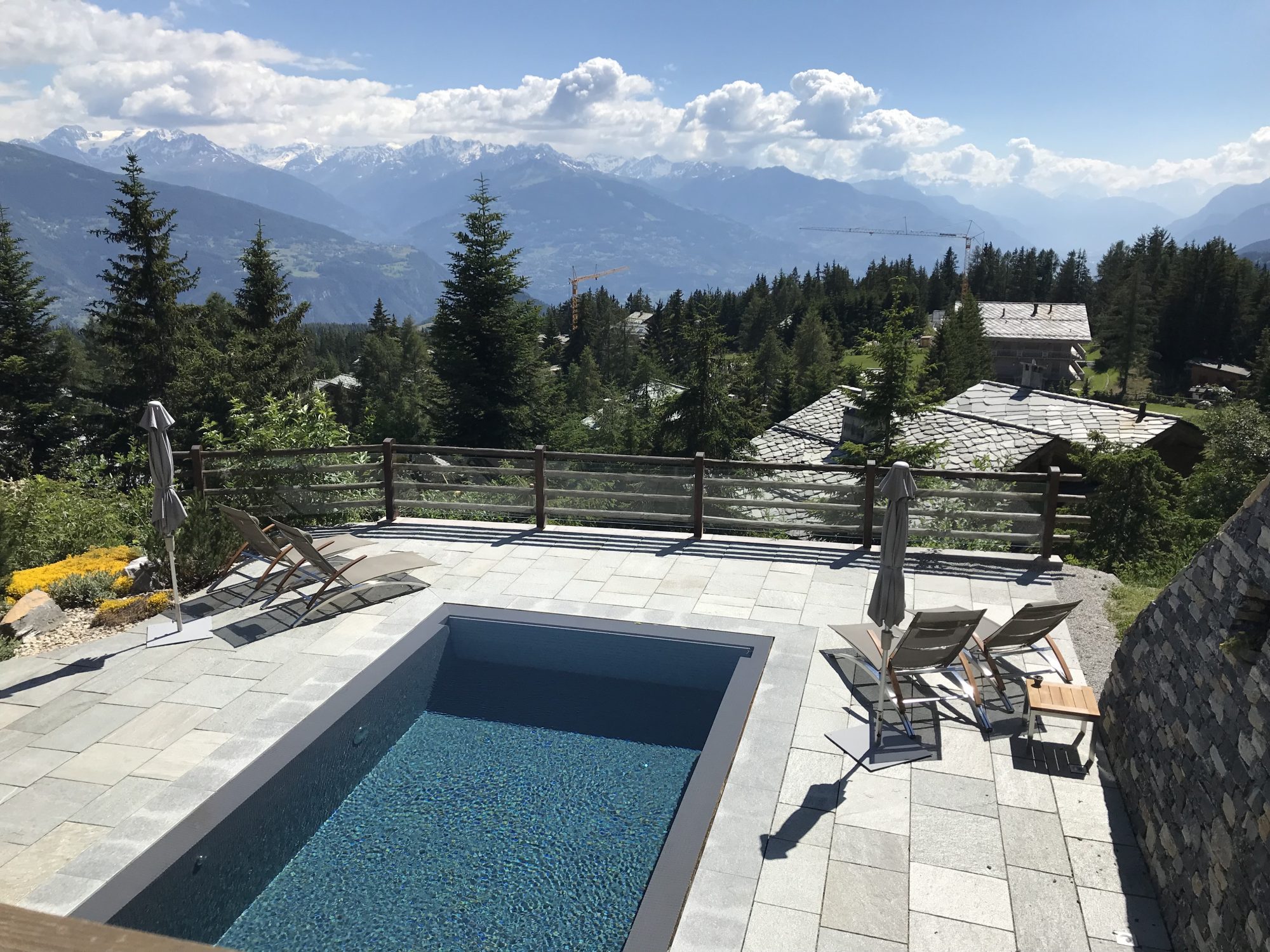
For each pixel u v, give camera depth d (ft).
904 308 66.39
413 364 243.81
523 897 16.33
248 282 133.18
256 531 28.17
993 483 40.81
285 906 15.97
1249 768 12.71
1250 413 85.66
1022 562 30.96
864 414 68.08
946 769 19.04
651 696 24.04
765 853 16.39
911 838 16.80
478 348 99.71
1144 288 248.52
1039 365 240.32
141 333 122.52
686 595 28.55
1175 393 270.26
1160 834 15.62
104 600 28.71
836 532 33.65
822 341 272.31
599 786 19.90
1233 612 14.51
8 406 121.80
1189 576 16.92
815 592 28.73
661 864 16.03
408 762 20.79
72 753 19.52
